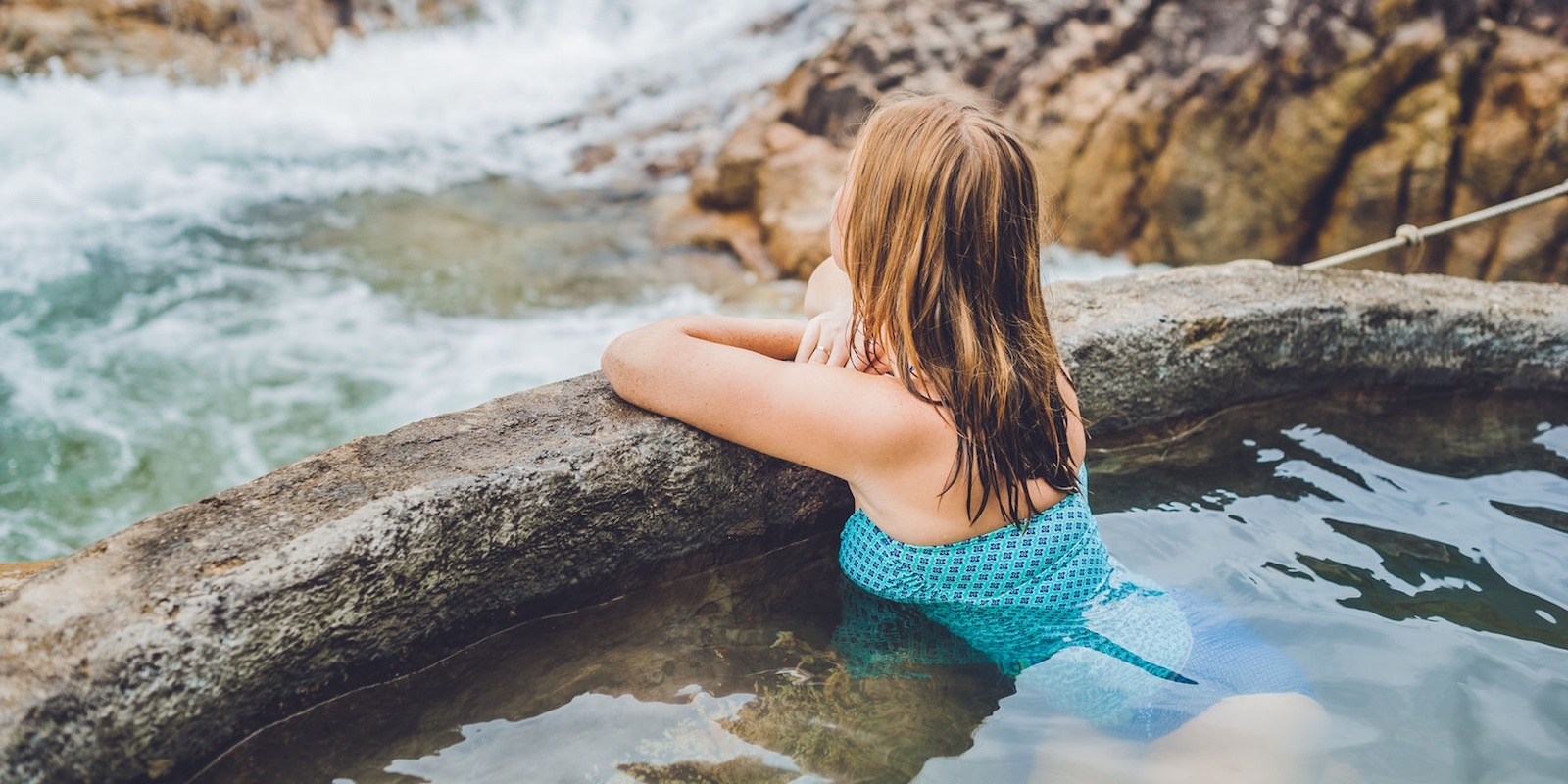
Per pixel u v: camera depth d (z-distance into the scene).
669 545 1.97
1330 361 2.79
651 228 7.31
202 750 1.48
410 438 1.83
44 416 4.64
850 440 1.72
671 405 1.84
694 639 1.87
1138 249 7.16
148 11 8.39
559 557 1.84
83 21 8.12
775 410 1.75
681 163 8.09
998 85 7.38
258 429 4.66
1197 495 2.37
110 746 1.36
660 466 1.88
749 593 2.01
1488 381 2.88
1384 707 1.67
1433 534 2.21
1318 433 2.66
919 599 1.89
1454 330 2.81
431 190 7.66
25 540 3.89
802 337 1.97
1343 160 6.67
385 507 1.62
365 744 1.58
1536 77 6.16
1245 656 1.76
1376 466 2.51
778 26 9.05
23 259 6.00
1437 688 1.72
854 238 1.71
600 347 5.61
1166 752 1.57
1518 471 2.49
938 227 1.63
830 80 7.50
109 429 4.59
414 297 6.09
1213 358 2.63
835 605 1.98
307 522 1.58
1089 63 7.25
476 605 1.77
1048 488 1.82
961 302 1.66
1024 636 1.83
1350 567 2.08
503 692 1.71
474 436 1.84
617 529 1.89
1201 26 7.09
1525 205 2.98
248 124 8.29
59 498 4.15
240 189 7.28
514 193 7.79
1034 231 1.71
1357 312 2.76
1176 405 2.65
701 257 6.97
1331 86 6.56
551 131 8.79
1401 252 6.62
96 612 1.40
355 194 7.45
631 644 1.85
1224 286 2.80
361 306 5.93
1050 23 7.42
